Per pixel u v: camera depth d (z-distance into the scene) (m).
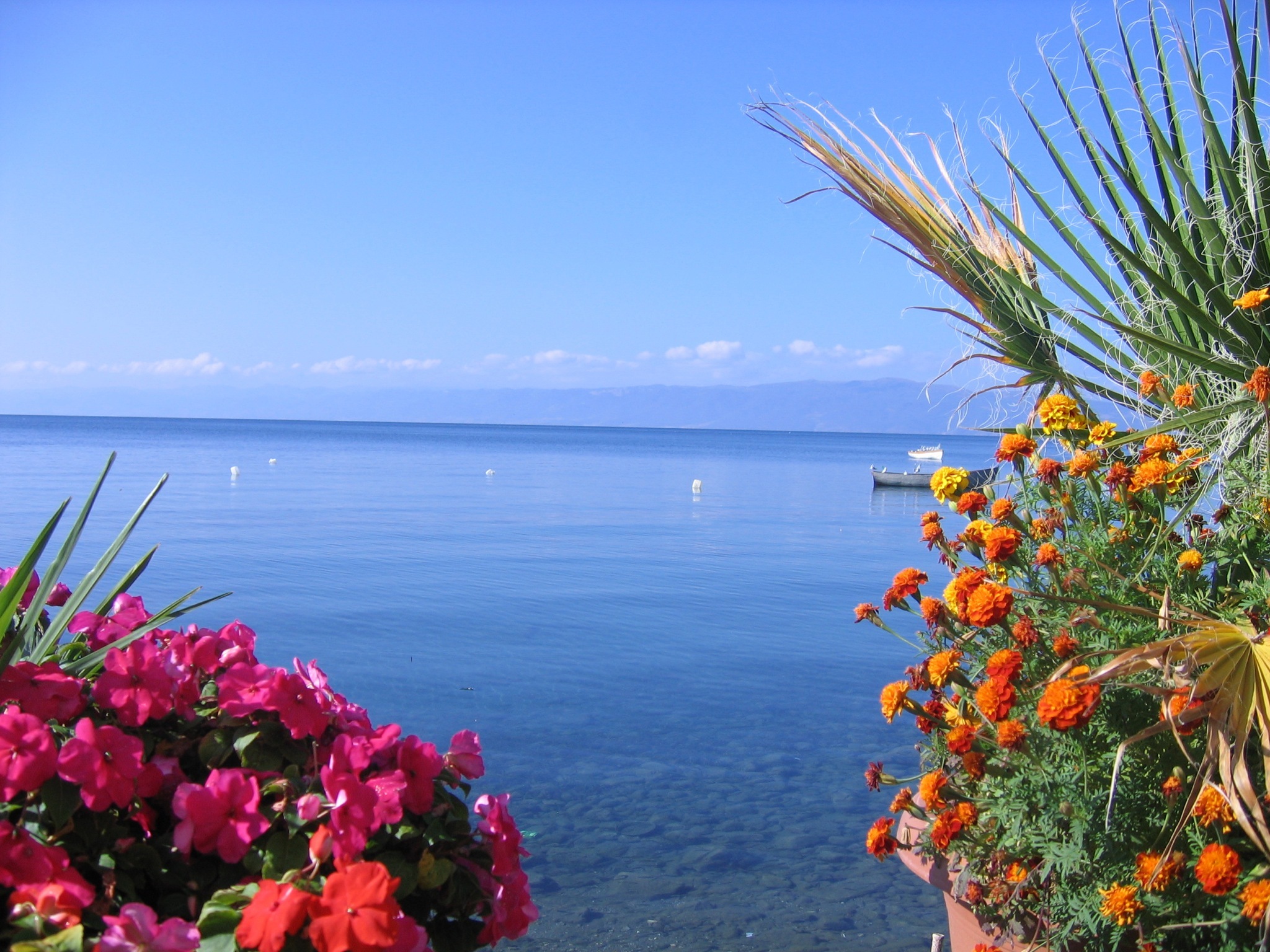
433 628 10.43
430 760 1.77
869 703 7.80
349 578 14.04
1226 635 1.94
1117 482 2.63
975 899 2.22
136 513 2.22
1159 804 2.04
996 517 2.70
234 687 1.75
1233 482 2.75
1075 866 1.93
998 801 2.18
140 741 1.59
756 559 17.61
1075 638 2.28
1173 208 3.42
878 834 2.51
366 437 130.88
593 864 4.69
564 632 10.43
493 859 1.79
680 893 4.37
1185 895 1.90
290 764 1.79
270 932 1.36
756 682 8.46
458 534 20.69
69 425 176.12
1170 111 3.43
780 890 4.42
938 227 3.42
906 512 29.75
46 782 1.54
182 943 1.37
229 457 57.56
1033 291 3.27
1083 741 2.02
